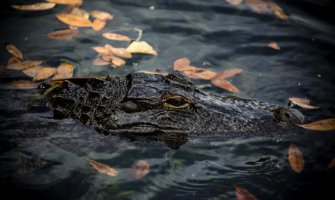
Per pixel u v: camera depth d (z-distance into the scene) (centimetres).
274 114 438
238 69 540
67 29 579
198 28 613
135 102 413
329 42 600
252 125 424
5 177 364
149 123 412
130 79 434
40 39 555
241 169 388
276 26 628
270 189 368
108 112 414
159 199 353
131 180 369
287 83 523
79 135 409
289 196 362
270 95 500
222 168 388
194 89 443
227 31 611
